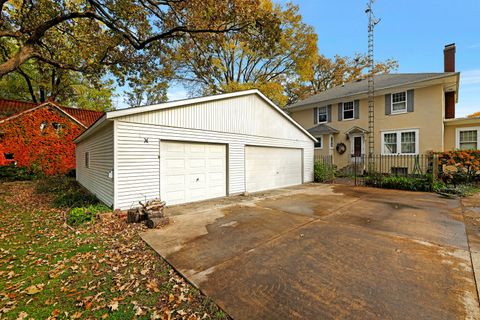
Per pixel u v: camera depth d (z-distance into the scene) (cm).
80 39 971
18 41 988
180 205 705
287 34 1720
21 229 487
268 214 588
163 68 1196
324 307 222
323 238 408
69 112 1667
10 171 1282
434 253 340
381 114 1403
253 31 820
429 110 1223
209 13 744
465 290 245
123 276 294
